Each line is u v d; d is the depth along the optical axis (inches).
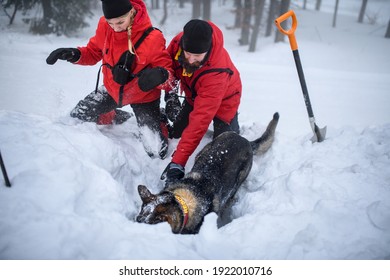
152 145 133.1
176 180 111.7
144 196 98.0
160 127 136.4
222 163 118.1
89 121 135.4
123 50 113.3
